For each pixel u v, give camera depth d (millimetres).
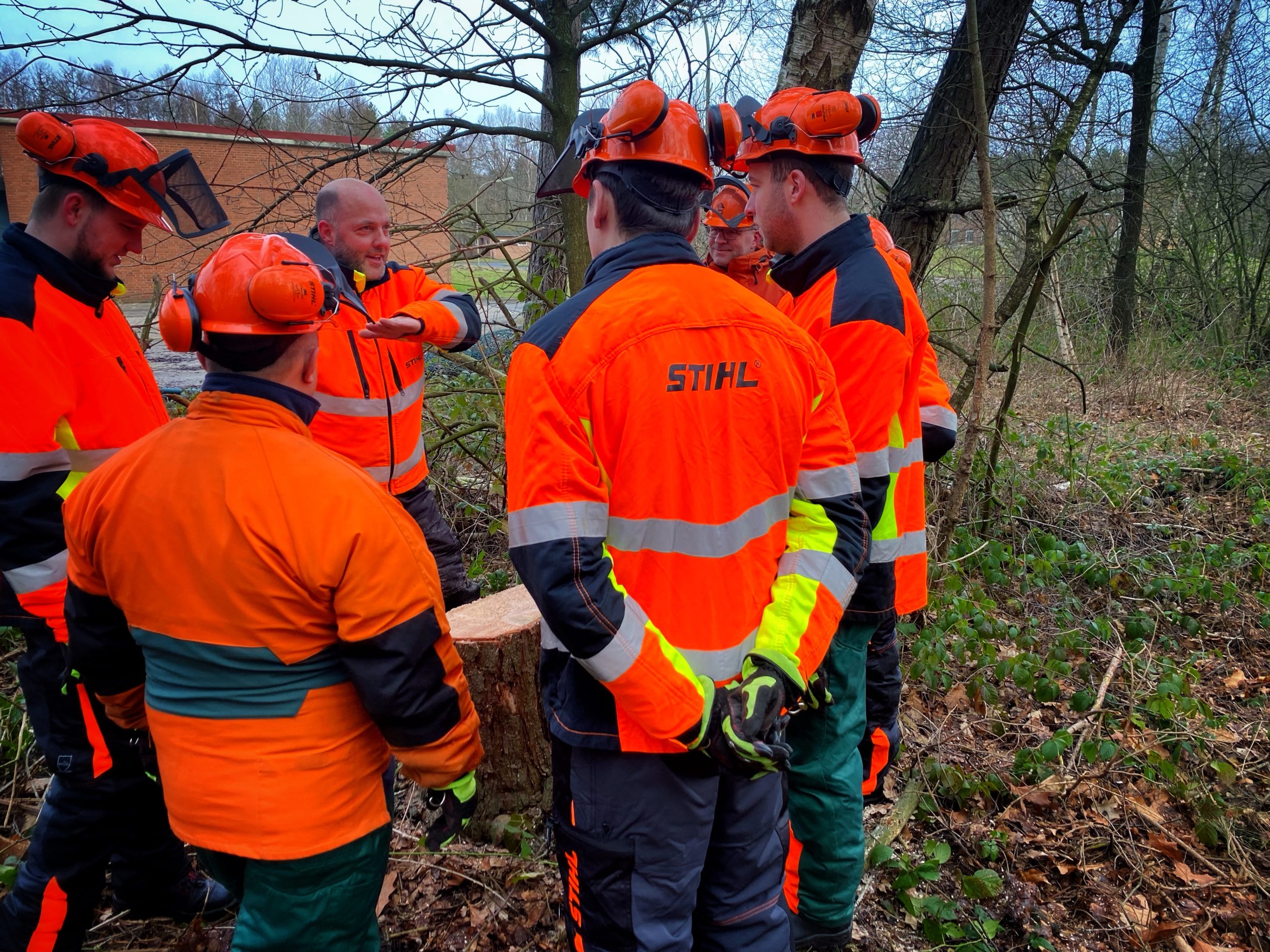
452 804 1505
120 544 1323
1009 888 2393
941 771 2729
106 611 1443
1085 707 2967
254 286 1271
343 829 1418
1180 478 5828
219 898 2199
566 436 1236
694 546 1323
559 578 1191
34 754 2820
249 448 1329
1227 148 9617
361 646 1335
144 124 9266
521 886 2309
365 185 2854
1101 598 4246
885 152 7262
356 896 1460
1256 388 8047
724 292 1361
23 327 1729
